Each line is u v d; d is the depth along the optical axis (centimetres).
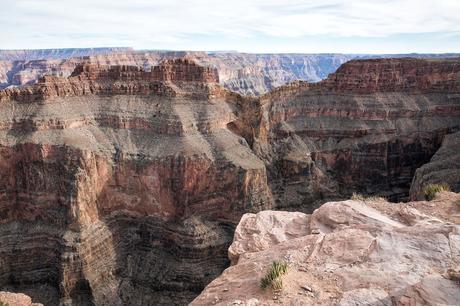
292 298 1358
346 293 1314
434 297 1220
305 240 1845
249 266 1734
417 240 1584
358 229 1798
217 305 1453
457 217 1983
